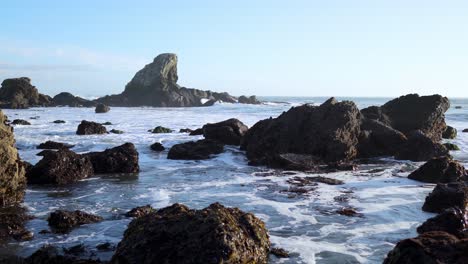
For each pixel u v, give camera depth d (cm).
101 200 1758
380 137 3000
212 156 2903
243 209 1603
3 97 8994
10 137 1736
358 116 3072
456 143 3581
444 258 854
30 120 5509
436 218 1320
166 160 2812
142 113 7312
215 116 6456
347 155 2769
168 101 11138
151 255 1021
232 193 1870
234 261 1012
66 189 1967
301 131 2903
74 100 10556
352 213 1540
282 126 2945
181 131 4200
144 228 1087
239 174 2339
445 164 2130
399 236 1302
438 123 3594
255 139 2961
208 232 1034
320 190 1922
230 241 1025
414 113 3559
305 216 1516
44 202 1723
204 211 1125
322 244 1236
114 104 11119
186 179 2203
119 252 1052
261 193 1867
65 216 1416
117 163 2381
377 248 1203
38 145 3231
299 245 1226
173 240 1040
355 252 1173
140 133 4075
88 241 1262
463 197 1537
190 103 11362
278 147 2861
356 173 2364
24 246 1225
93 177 2259
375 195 1823
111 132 4103
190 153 2862
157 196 1825
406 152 2842
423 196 1800
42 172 2072
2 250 1193
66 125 4838
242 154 2959
